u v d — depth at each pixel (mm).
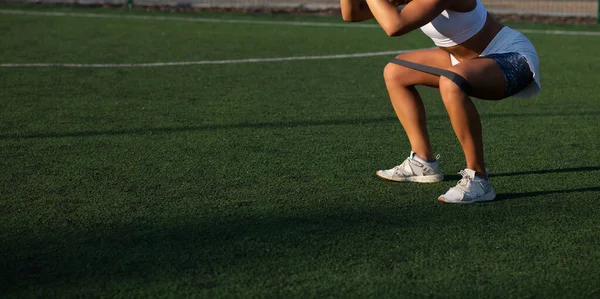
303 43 9867
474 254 2955
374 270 2795
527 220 3352
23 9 13539
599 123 5430
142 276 2736
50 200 3602
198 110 5762
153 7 14297
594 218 3383
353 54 8953
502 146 4738
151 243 3043
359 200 3627
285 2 15133
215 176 4020
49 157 4383
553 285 2686
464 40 3596
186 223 3279
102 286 2654
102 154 4457
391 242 3072
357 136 4965
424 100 6258
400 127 5242
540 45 9906
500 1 15461
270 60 8398
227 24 12000
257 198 3645
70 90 6520
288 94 6477
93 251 2961
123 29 11078
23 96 6219
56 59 8234
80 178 3971
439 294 2609
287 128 5176
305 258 2902
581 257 2934
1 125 5180
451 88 3463
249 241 3066
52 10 13516
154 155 4445
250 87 6773
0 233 3154
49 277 2727
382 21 3350
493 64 3502
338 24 12141
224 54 8805
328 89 6738
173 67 7832
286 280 2705
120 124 5258
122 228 3219
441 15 3543
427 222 3314
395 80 3875
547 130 5195
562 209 3508
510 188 3844
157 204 3545
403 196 3703
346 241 3074
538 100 6309
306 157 4430
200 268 2805
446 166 4293
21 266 2818
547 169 4211
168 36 10367
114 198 3635
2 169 4125
